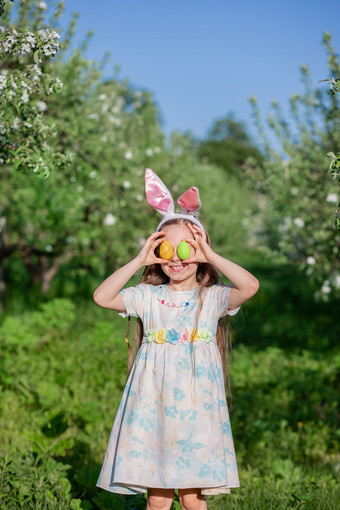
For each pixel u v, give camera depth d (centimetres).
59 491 345
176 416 258
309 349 938
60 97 667
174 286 284
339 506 349
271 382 681
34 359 711
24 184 886
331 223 697
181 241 272
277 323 1177
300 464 467
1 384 614
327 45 546
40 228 1042
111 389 629
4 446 439
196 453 255
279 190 780
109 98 885
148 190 293
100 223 989
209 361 268
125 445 261
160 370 265
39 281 1420
